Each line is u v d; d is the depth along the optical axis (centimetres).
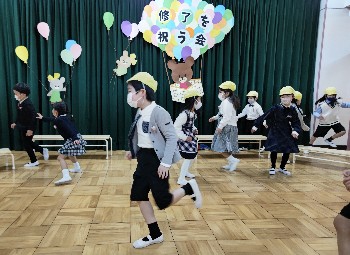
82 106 532
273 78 580
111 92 539
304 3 571
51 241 211
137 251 199
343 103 500
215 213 267
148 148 193
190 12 518
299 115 403
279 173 412
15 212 262
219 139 409
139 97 189
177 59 534
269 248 206
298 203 296
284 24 568
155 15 515
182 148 337
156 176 190
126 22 506
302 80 593
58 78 504
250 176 394
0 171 396
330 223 250
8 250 198
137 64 540
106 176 379
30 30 507
